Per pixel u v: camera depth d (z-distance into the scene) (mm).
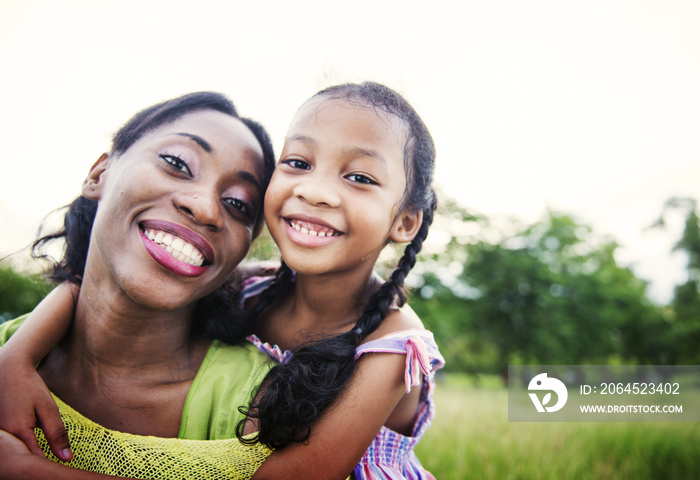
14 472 1237
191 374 1661
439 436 5016
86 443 1434
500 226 22594
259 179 1682
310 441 1512
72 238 1774
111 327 1519
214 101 1716
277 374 1580
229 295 1916
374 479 1776
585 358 21828
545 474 4059
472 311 21188
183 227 1463
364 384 1615
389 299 1800
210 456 1472
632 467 4465
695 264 28516
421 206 1861
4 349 1465
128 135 1627
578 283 22531
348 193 1584
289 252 1598
